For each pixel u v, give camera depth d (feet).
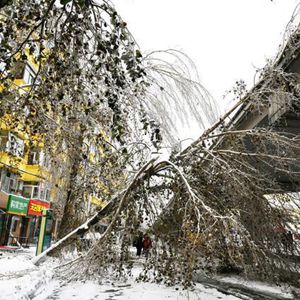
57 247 39.45
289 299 29.43
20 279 27.84
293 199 34.68
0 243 75.05
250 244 27.17
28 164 80.53
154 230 34.01
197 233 26.40
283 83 33.65
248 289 33.04
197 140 36.24
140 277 34.71
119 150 35.88
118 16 16.07
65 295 27.25
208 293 30.19
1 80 19.03
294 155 33.37
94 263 33.14
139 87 23.79
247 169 34.32
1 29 17.15
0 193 69.62
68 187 45.98
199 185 33.32
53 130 32.76
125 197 35.32
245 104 37.63
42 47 17.76
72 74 19.44
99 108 29.27
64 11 16.53
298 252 33.73
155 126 26.86
